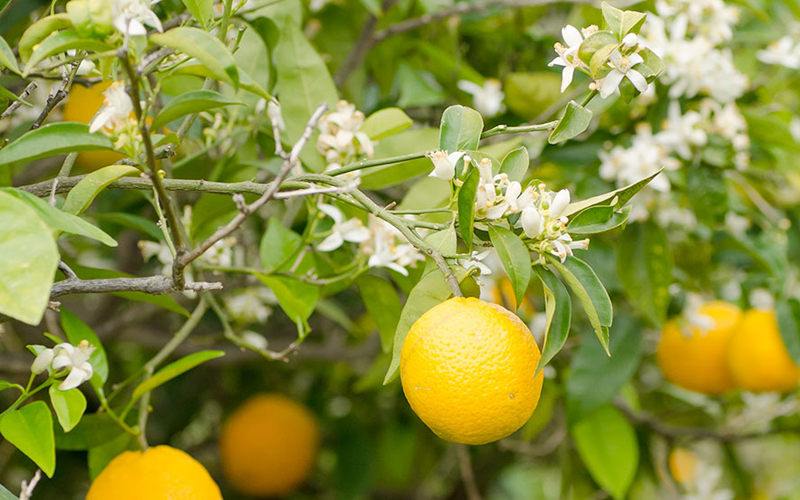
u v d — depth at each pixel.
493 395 0.87
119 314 1.41
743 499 1.58
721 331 1.33
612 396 1.22
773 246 1.29
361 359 1.52
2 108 0.97
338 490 1.65
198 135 1.12
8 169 1.04
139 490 0.96
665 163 1.20
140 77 0.88
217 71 0.85
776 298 1.27
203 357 0.99
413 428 1.74
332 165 1.04
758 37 1.36
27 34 0.87
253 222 1.37
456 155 0.91
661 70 0.93
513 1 1.25
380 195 1.28
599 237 1.27
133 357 1.63
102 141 0.89
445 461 1.81
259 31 1.08
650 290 1.22
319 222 1.11
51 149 0.88
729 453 1.56
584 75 1.27
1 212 0.83
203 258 1.09
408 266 1.07
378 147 1.07
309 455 1.51
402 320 0.93
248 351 1.47
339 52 1.30
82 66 1.00
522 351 0.89
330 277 1.09
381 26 1.30
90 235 0.87
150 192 1.01
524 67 1.39
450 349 0.88
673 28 1.20
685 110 1.24
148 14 0.87
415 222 0.93
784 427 1.52
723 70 1.20
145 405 1.02
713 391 1.35
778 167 1.34
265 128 1.10
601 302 0.91
